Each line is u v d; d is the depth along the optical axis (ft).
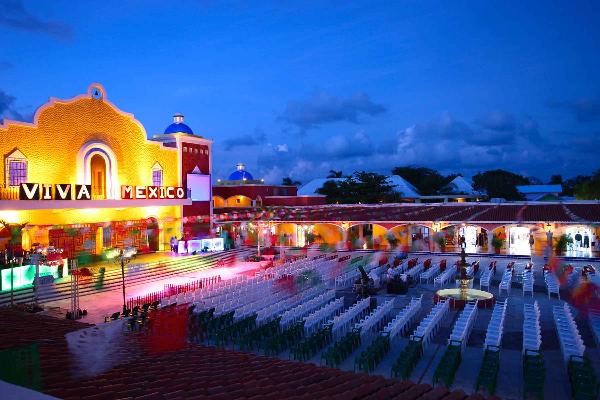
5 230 104.94
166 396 30.12
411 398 38.32
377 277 113.50
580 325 77.92
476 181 347.15
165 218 152.66
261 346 70.03
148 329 67.00
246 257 159.53
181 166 159.02
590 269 115.55
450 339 65.00
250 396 33.50
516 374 58.59
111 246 137.80
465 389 54.49
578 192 230.07
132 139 143.23
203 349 57.06
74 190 121.49
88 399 26.94
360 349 68.69
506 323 80.33
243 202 213.05
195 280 122.01
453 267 123.75
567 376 56.90
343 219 176.04
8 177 112.47
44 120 119.75
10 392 14.94
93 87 132.26
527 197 325.62
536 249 157.17
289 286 105.81
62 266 111.65
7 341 41.55
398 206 188.75
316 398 34.60
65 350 41.37
